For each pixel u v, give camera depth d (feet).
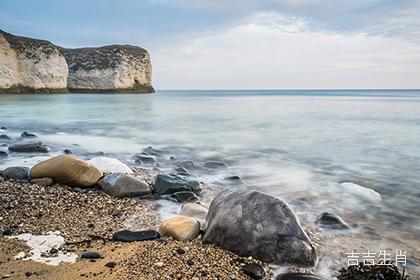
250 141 57.41
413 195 28.96
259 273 14.56
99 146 50.70
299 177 34.53
